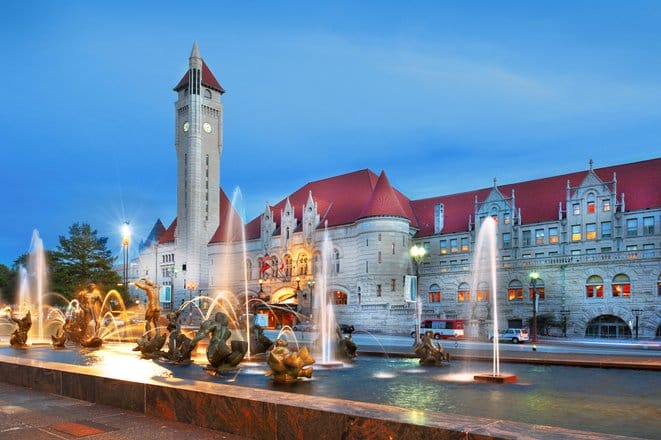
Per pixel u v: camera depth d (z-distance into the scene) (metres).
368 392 17.36
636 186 76.69
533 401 15.79
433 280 85.56
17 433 9.62
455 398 16.27
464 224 91.06
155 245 138.00
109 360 24.38
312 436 8.37
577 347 47.53
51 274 88.69
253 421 9.17
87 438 9.27
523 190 89.00
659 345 52.28
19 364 14.91
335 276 95.12
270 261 107.56
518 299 76.94
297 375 19.03
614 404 15.33
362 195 99.12
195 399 10.16
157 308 27.59
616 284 68.81
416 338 46.03
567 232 78.81
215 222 127.81
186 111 129.00
